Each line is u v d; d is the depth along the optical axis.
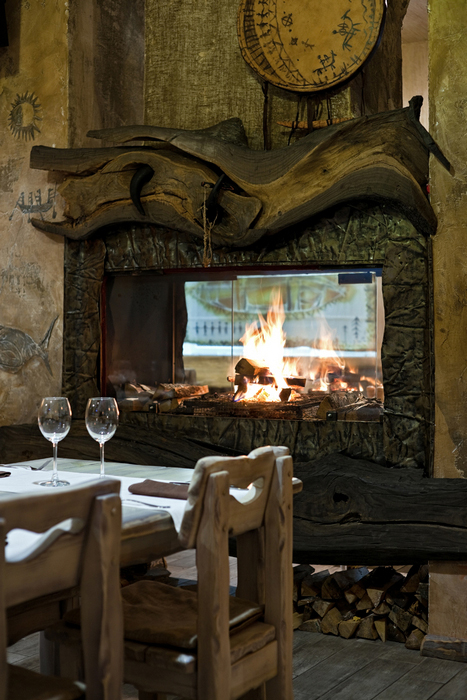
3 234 4.04
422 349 3.10
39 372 3.96
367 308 3.47
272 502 1.94
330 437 3.28
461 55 2.95
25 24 3.97
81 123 3.95
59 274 3.90
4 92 4.03
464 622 2.96
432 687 2.67
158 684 1.75
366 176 3.04
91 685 1.52
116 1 4.21
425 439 3.11
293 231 3.37
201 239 3.57
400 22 4.12
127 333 3.91
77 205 3.73
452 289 2.99
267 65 3.44
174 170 3.44
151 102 3.83
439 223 3.00
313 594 3.31
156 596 2.06
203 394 3.76
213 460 1.71
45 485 2.19
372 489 3.10
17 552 1.48
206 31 3.71
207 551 1.69
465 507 2.95
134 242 3.75
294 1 3.38
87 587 1.52
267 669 1.88
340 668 2.84
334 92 3.44
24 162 3.98
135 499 1.97
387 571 3.38
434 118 3.00
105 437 2.31
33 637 3.13
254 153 3.23
